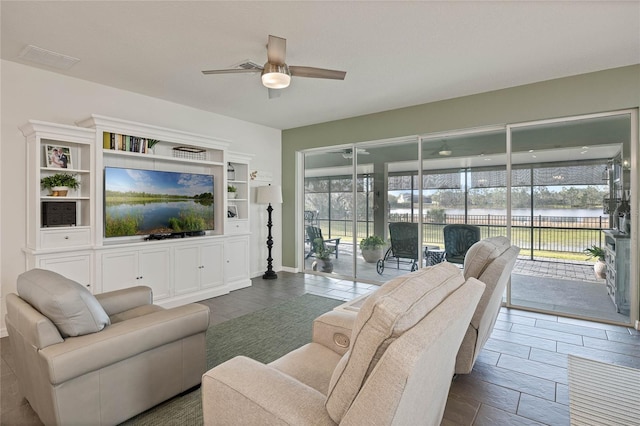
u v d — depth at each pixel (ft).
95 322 5.70
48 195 10.86
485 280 6.64
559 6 7.46
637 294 10.81
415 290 3.52
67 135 10.59
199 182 14.65
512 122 12.69
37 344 5.20
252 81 11.94
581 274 11.83
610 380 7.52
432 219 15.02
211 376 4.03
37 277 6.06
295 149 19.33
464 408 6.52
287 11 7.66
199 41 9.06
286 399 3.62
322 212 18.90
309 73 9.08
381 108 15.40
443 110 14.17
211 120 16.05
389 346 2.84
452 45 9.31
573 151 11.87
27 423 6.02
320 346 6.07
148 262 12.37
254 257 18.39
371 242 16.99
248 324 11.07
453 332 3.58
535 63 10.52
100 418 5.53
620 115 11.10
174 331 6.41
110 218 11.69
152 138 12.67
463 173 14.16
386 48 9.48
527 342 9.61
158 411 6.39
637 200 10.80
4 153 10.25
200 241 14.06
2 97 10.20
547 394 6.98
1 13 7.66
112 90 12.53
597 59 10.23
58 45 9.28
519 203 12.90
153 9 7.56
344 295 14.65
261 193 17.79
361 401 2.86
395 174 16.11
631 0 7.20
